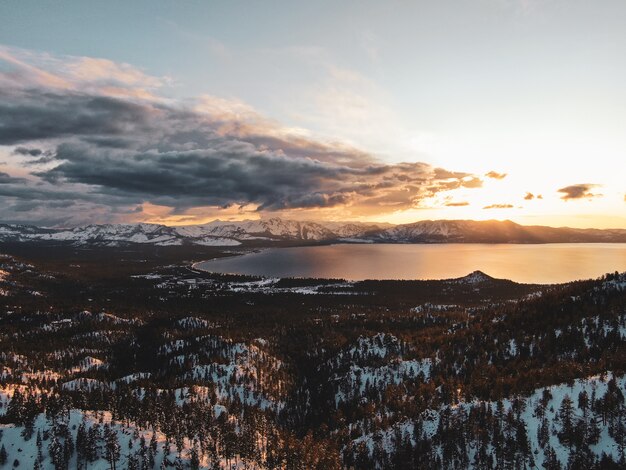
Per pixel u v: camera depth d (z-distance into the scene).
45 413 176.88
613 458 137.00
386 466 158.62
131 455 157.12
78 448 157.50
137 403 186.50
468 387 188.75
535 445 148.88
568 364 187.62
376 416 190.12
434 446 161.62
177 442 165.12
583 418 150.50
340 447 176.75
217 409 195.88
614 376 164.12
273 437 177.75
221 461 159.75
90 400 195.88
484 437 155.75
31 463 154.25
